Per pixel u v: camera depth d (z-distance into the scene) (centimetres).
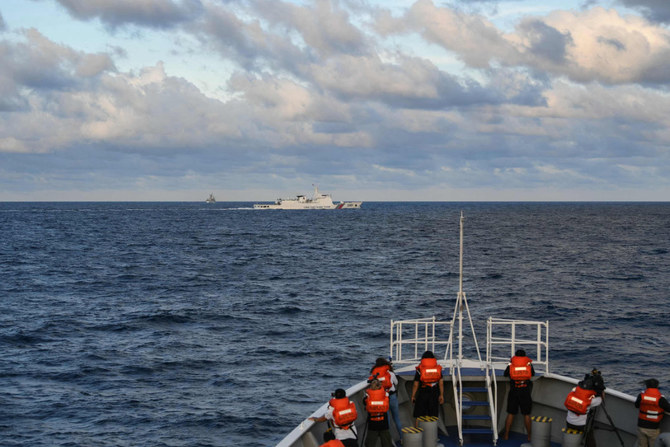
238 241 12644
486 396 1279
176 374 2977
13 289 5853
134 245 11462
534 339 3719
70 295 5512
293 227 18288
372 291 5812
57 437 2227
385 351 3438
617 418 1184
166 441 2200
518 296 5484
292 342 3650
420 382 1160
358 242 12431
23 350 3422
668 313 4581
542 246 11256
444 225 19538
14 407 2506
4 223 19412
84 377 2922
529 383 1177
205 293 5656
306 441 1057
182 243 12025
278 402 2586
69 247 10888
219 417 2412
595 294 5572
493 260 8775
